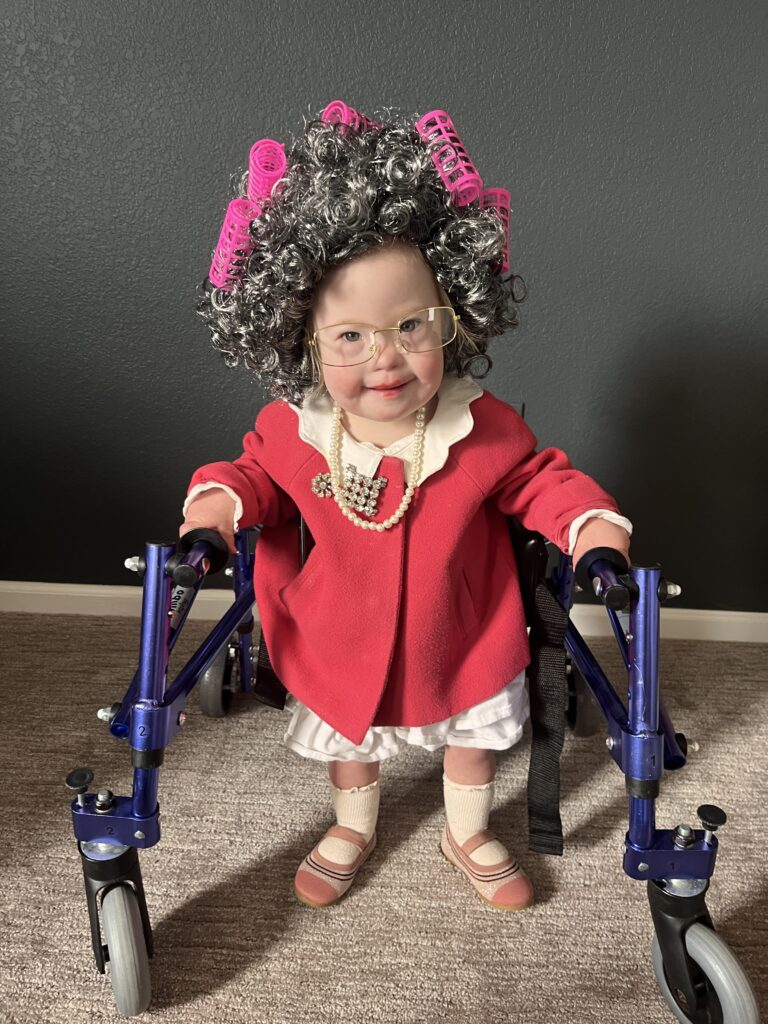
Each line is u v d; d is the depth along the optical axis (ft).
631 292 4.51
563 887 3.19
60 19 4.16
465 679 2.87
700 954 2.42
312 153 2.45
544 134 4.26
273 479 2.93
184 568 2.20
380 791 3.71
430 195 2.44
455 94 4.22
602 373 4.67
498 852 3.18
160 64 4.22
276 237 2.42
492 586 2.98
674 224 4.39
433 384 2.55
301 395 2.80
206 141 4.33
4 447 4.93
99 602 5.18
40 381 4.79
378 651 2.76
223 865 3.25
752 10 4.07
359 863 3.22
